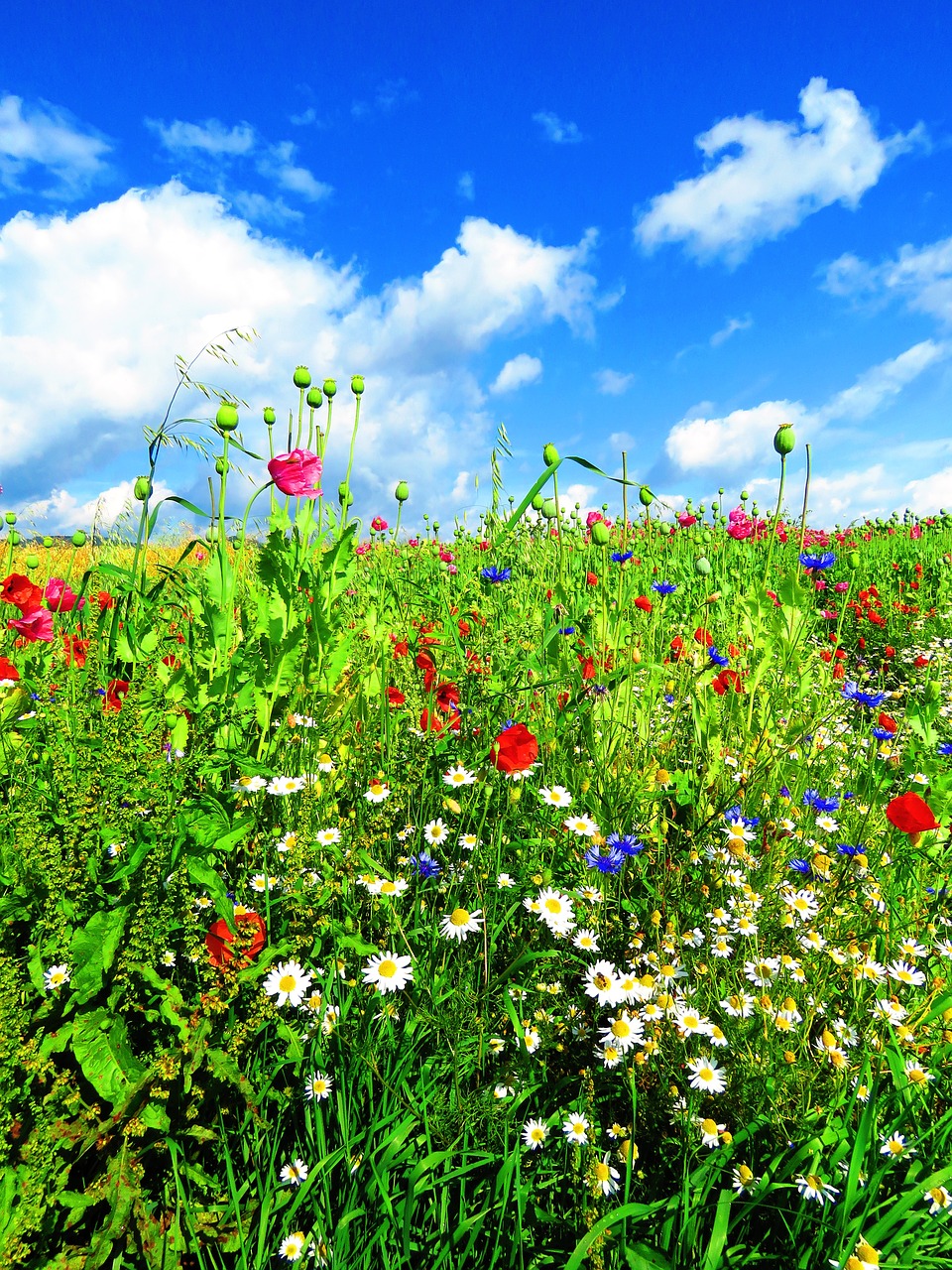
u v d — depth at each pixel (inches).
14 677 97.6
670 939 76.4
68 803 56.5
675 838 98.7
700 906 84.5
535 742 82.9
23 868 54.6
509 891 82.0
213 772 67.2
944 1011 69.5
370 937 75.3
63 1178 49.0
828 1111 58.8
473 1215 55.2
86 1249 47.9
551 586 167.6
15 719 84.6
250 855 72.2
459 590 195.2
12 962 52.6
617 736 114.8
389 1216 52.2
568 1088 66.9
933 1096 63.4
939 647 243.0
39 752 72.7
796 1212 51.9
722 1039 64.9
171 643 106.2
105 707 81.1
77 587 136.3
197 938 58.1
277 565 107.1
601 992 65.3
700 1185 55.3
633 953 79.4
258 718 96.7
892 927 82.0
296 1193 55.2
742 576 242.1
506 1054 69.5
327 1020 63.4
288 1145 60.9
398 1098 60.4
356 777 95.5
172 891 55.8
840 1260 48.4
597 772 105.7
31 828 55.0
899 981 74.0
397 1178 56.9
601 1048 68.6
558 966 74.9
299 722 98.7
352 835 84.6
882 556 431.8
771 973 71.4
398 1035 66.9
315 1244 51.0
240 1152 59.5
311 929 68.2
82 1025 51.2
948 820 100.7
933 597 314.7
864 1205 51.6
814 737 130.7
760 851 97.9
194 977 61.6
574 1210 55.0
